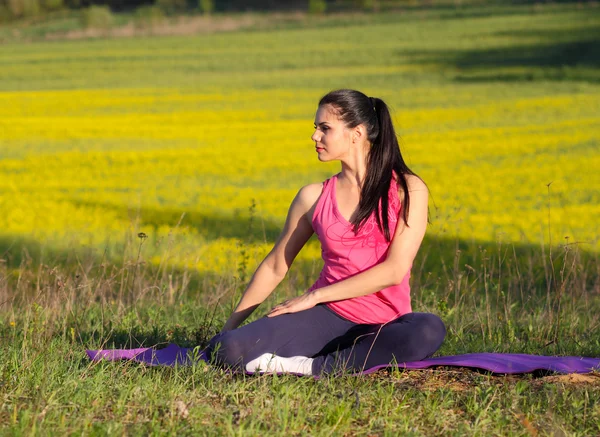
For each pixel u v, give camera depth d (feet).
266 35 327.06
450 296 31.01
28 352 19.07
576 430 15.48
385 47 271.69
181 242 49.44
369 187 17.74
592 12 320.09
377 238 17.89
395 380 17.83
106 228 56.59
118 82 207.41
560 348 21.99
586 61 217.77
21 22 408.46
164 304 28.76
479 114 135.03
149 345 22.34
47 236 53.52
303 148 104.53
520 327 24.85
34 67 248.11
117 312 26.08
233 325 19.54
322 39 304.09
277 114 143.23
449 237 51.34
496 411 15.90
